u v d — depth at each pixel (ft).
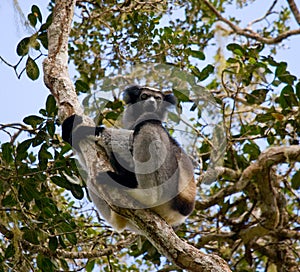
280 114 59.00
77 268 53.67
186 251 34.17
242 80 58.65
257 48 61.00
